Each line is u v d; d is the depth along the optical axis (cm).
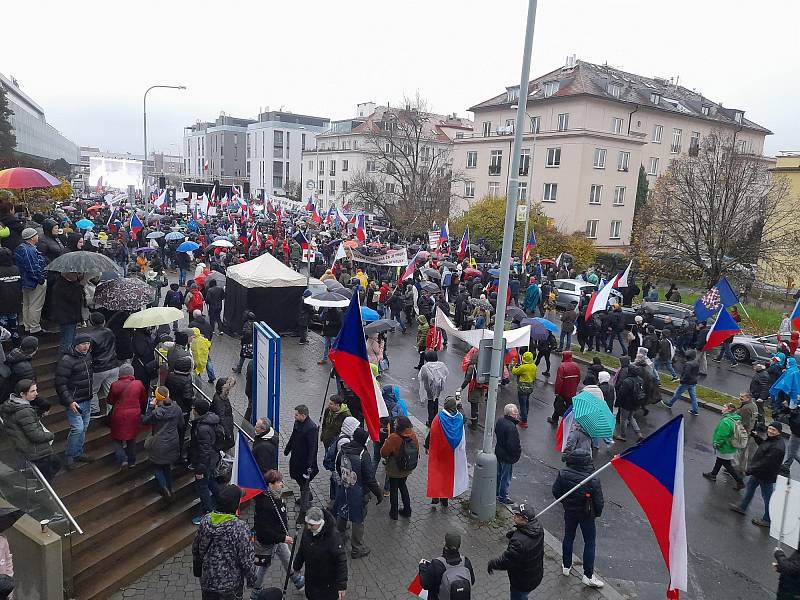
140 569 734
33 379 723
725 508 1023
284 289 1838
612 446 1251
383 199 5103
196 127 14550
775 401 1373
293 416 1259
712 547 903
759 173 3256
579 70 4962
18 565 655
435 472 937
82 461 817
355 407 1082
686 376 1459
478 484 926
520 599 677
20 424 654
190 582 729
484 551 845
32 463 648
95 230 2956
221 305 1850
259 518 691
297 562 629
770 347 1942
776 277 3459
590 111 4656
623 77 5566
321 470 1041
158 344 1123
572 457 802
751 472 970
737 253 3014
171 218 3672
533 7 834
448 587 549
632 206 5012
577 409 873
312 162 9075
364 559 809
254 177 11125
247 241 3019
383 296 2130
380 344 1484
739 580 823
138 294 989
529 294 2262
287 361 1662
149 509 807
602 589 780
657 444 713
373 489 796
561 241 3753
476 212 4191
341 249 2348
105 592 689
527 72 854
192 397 905
